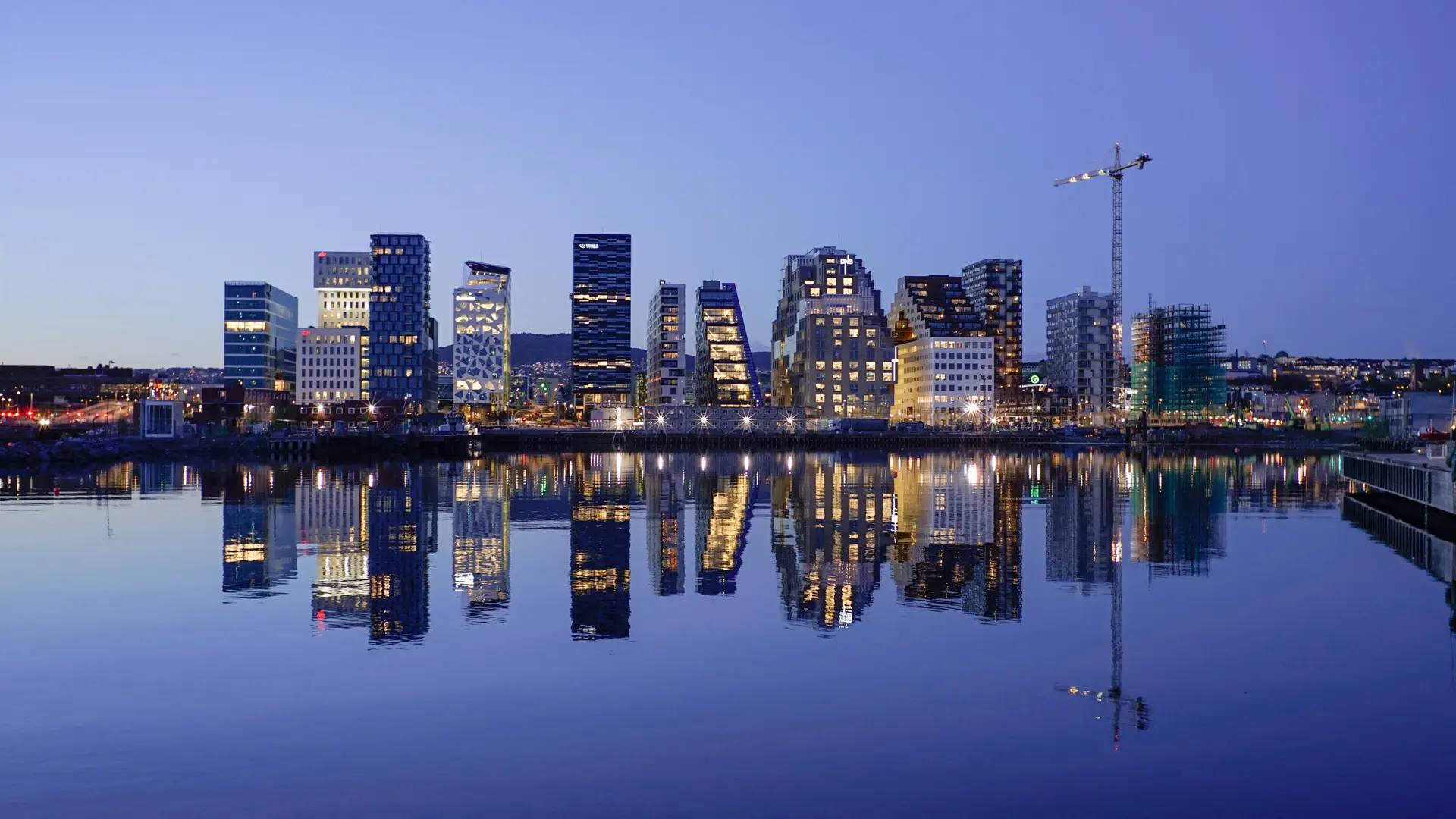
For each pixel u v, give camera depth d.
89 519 85.31
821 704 32.22
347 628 42.53
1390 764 27.50
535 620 44.12
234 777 26.30
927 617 45.06
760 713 31.31
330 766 26.98
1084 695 33.38
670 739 29.09
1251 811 24.53
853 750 28.28
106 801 24.80
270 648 39.12
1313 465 194.00
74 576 55.41
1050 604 48.38
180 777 26.23
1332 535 75.75
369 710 31.55
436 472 156.88
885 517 88.19
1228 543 71.06
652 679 34.81
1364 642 40.81
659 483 133.00
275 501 103.06
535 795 25.19
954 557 63.31
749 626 43.22
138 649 38.84
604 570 57.78
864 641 40.50
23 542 69.56
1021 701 32.66
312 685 34.16
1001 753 28.16
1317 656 38.62
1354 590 52.50
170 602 48.03
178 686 34.06
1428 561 62.72
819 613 45.75
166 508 95.12
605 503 102.44
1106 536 74.62
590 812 24.22
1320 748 28.69
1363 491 120.25
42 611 45.81
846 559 62.44
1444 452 103.75
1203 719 31.09
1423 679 35.47
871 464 193.12
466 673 35.66
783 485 128.88
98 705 31.97
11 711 31.36
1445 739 29.36
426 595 49.94
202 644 39.72
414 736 29.27
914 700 32.69
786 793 25.34
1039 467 180.75
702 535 75.00
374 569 58.19
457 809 24.36
